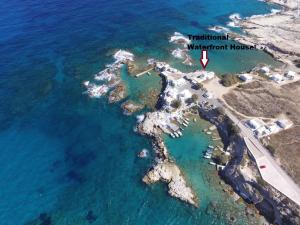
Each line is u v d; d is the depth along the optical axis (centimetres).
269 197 7631
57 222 7756
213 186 8256
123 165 9006
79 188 8488
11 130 10238
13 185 8612
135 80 12062
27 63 13162
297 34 14562
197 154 9131
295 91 10788
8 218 7862
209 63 12950
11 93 11675
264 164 8250
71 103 11275
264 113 9862
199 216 7675
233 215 7625
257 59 13200
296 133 9100
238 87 11075
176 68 12631
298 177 7906
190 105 10519
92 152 9462
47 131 10212
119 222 7688
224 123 9756
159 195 8181
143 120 10206
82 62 13262
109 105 11075
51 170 8988
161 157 9062
